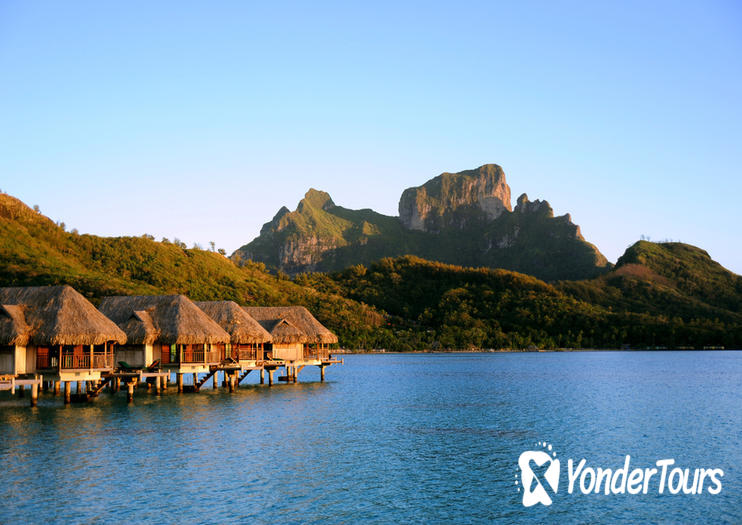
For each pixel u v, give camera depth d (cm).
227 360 5388
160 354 5209
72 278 11594
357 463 2944
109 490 2456
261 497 2427
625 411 4703
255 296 15975
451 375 8800
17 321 4253
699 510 2375
